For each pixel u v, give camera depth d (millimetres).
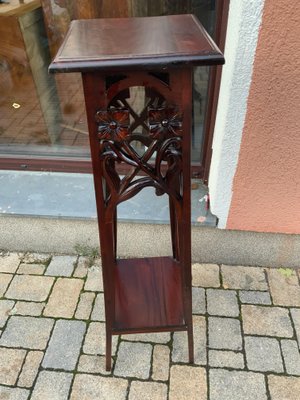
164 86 770
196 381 1299
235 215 1522
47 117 1829
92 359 1370
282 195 1443
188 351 1358
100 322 1490
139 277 1388
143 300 1297
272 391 1267
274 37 1089
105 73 744
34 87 1767
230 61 1190
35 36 1632
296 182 1398
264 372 1319
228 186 1436
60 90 1748
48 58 1681
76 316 1515
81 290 1617
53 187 1722
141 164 875
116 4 1515
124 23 976
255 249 1657
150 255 1735
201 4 1419
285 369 1328
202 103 1580
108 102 785
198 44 771
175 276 1393
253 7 1046
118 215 1576
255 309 1525
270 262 1695
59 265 1731
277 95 1198
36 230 1705
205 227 1589
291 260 1678
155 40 817
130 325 1216
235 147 1331
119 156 859
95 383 1301
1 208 1619
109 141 833
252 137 1300
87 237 1709
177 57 710
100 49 773
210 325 1471
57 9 1560
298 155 1326
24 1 1557
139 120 1057
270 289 1605
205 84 1524
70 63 710
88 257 1761
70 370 1339
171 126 820
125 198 925
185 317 1199
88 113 797
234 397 1253
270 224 1542
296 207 1474
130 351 1392
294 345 1400
